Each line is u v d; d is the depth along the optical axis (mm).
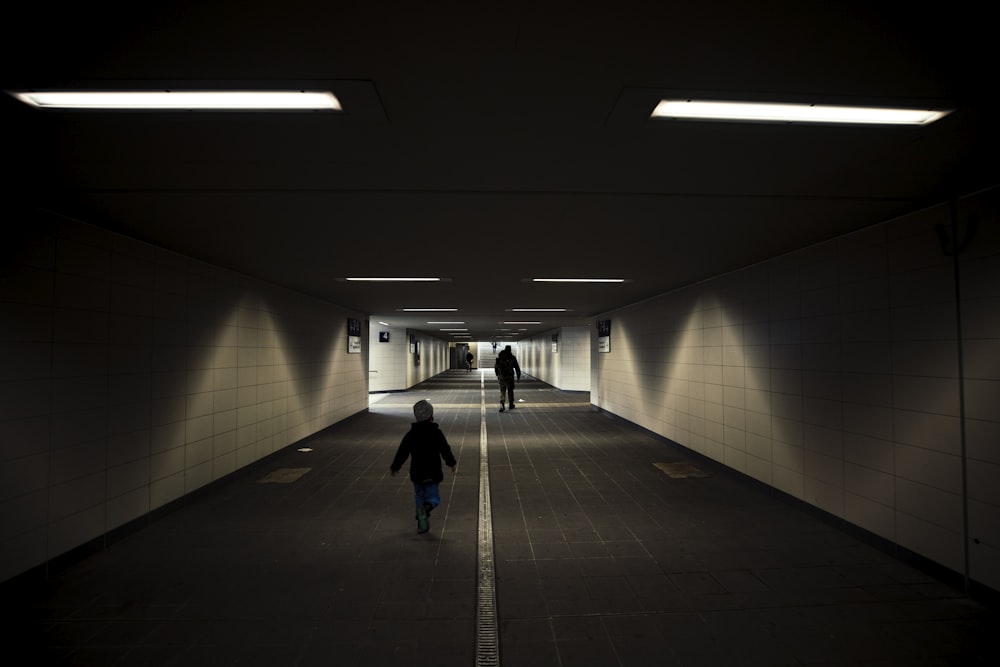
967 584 3293
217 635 2836
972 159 2596
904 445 3773
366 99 1908
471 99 1911
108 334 4121
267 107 1973
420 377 25734
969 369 3262
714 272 6352
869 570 3688
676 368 8266
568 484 6125
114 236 4184
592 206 3395
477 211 3504
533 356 31938
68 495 3695
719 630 2910
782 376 5312
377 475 6590
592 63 1672
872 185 3020
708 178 2863
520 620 3014
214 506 5242
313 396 9273
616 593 3355
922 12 1417
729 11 1408
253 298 6785
